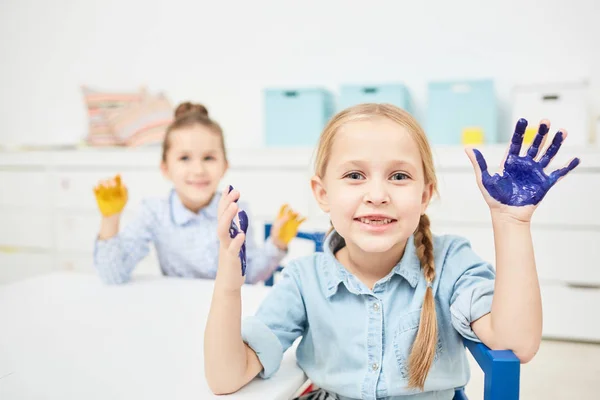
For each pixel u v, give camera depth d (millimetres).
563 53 2262
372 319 698
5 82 3240
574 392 1493
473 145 1990
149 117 2674
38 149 2865
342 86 2279
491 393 546
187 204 1423
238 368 598
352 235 670
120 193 1168
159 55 2904
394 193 654
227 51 2777
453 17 2398
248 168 2279
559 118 2053
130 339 749
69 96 3125
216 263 1382
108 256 1120
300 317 741
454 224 2027
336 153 685
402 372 672
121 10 2945
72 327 807
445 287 702
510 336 569
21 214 2758
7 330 791
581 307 1936
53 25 3094
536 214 1950
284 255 1383
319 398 747
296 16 2641
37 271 2770
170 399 564
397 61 2500
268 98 2379
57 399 559
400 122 686
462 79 2248
